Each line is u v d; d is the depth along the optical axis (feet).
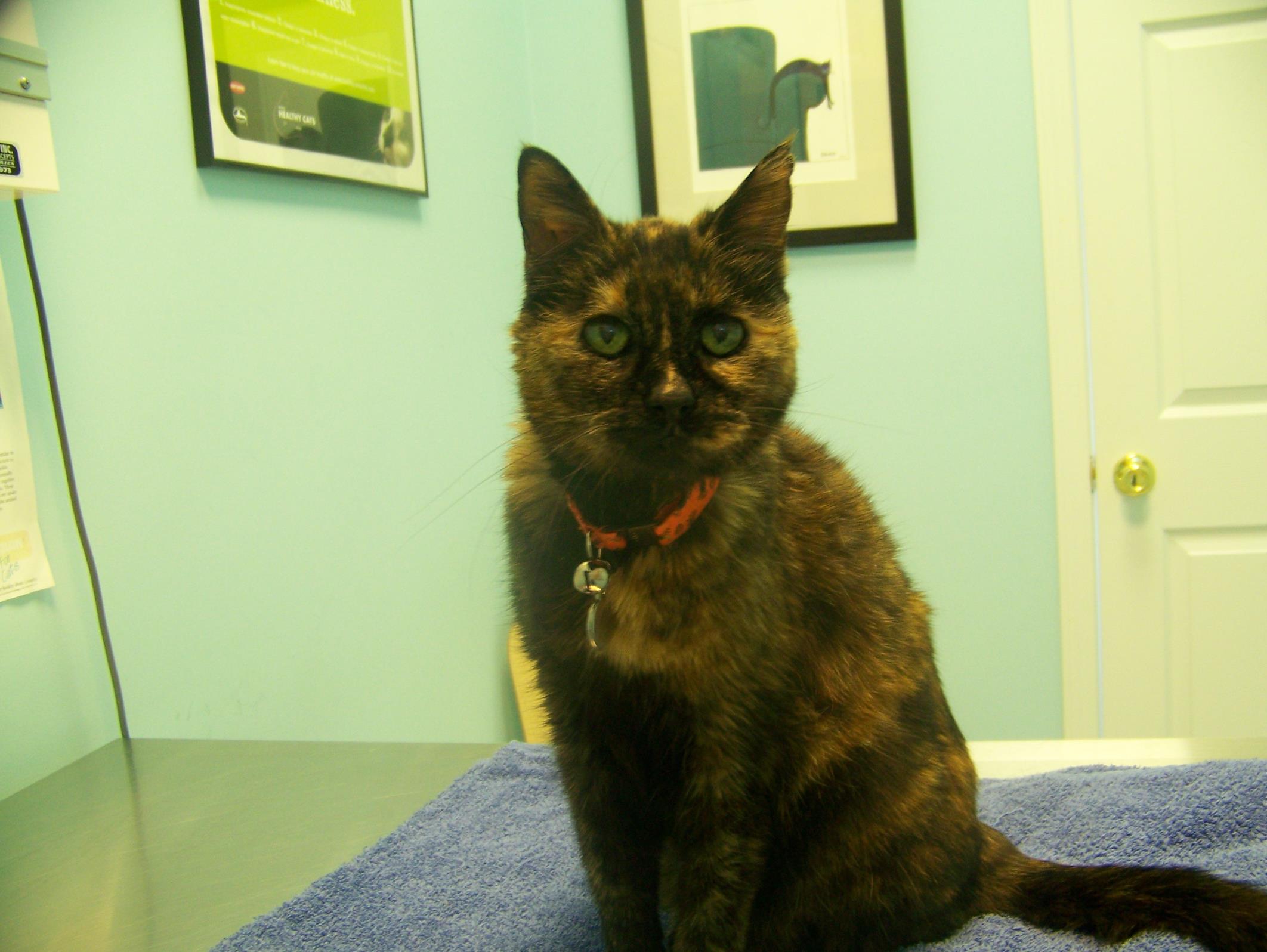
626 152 7.89
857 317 7.62
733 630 2.76
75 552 3.76
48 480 3.64
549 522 3.02
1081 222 7.22
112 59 3.92
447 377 6.47
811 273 7.64
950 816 3.19
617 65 7.82
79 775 3.71
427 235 6.26
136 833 3.42
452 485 6.48
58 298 3.68
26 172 3.07
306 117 4.99
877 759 3.12
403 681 5.88
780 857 3.09
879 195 7.39
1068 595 7.55
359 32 5.41
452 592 6.47
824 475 3.50
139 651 4.04
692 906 2.89
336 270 5.32
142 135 4.06
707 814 2.88
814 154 7.43
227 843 3.38
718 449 2.85
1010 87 7.22
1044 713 7.73
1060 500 7.47
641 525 2.84
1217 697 7.50
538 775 3.99
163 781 3.76
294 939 2.82
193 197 4.33
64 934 2.86
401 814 3.67
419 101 6.06
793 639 2.94
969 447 7.59
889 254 7.52
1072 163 7.16
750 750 2.83
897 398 7.64
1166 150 7.06
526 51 7.95
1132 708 7.63
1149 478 7.33
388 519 5.76
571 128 7.98
